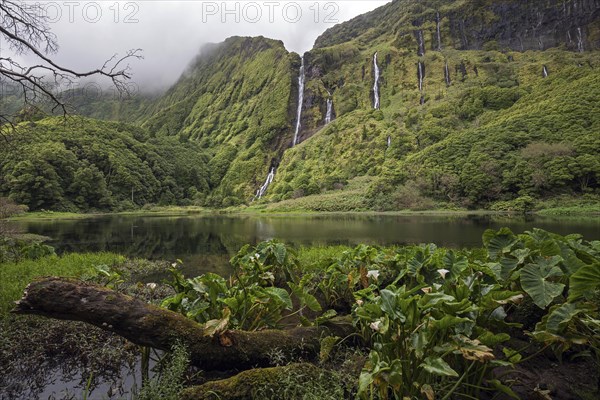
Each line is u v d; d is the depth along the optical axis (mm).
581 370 3826
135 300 3613
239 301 4191
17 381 3982
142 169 96375
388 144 96750
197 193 110250
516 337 4320
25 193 62438
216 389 3166
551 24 137750
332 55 163000
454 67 132250
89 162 81875
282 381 3133
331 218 49062
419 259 4914
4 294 6156
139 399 3158
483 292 3537
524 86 107000
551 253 4230
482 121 93938
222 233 27641
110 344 4680
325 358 3744
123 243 20797
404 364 2963
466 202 58156
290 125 141625
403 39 152125
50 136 79250
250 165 126188
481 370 3105
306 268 6664
